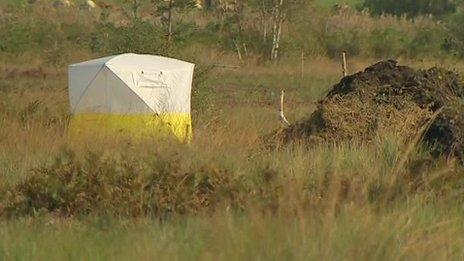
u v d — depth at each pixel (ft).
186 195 121.70
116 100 185.78
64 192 125.18
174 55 244.63
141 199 120.57
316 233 90.89
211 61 328.08
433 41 580.71
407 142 161.58
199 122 220.84
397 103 179.73
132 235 100.68
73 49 500.33
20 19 556.51
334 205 99.09
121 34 250.16
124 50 246.88
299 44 548.31
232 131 201.98
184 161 136.05
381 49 569.64
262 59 522.88
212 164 132.46
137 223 112.37
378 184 123.24
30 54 507.71
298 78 451.94
